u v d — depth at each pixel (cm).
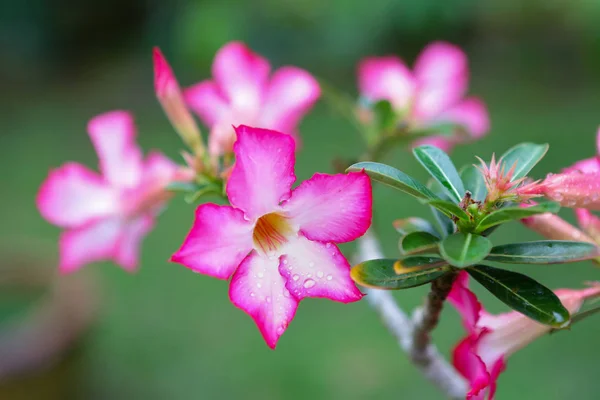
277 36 189
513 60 191
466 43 193
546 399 97
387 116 50
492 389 36
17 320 107
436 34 183
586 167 40
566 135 153
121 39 275
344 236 36
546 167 139
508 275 36
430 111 56
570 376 100
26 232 155
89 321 107
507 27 188
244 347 116
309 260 36
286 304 35
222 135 44
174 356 116
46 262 116
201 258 35
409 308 109
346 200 35
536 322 36
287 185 35
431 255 35
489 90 184
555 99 173
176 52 227
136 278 135
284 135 35
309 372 108
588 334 108
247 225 36
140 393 109
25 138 209
